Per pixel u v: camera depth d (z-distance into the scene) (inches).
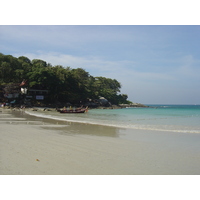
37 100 2871.6
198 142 445.7
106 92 4389.8
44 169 258.8
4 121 855.7
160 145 413.4
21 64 3115.2
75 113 1803.6
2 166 265.0
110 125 768.9
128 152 354.0
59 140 451.2
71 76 3412.9
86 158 312.0
